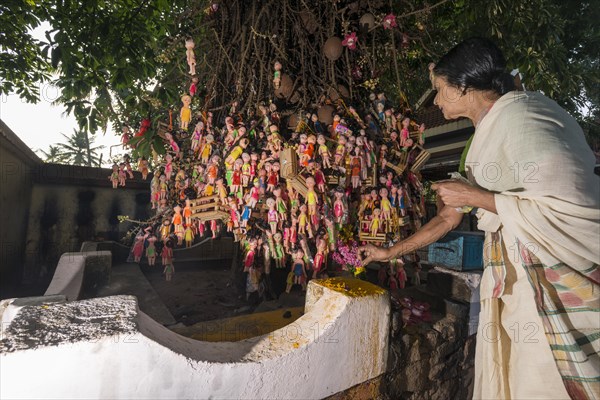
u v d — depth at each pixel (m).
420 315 2.35
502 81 1.22
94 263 3.66
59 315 1.10
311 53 2.55
